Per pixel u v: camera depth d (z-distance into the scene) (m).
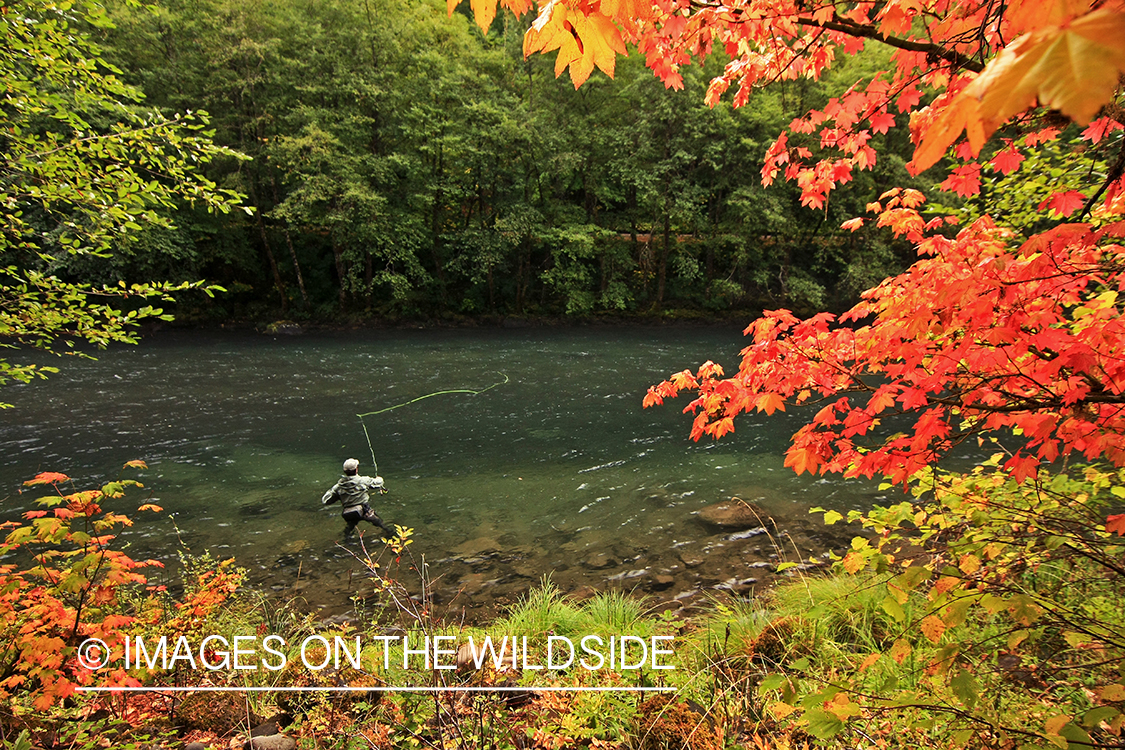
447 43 30.00
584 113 30.33
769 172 3.77
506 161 28.88
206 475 10.37
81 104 4.55
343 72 26.16
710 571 6.62
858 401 14.20
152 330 25.45
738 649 4.15
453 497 9.37
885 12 2.41
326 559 7.21
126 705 3.55
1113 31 0.54
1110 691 1.88
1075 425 2.29
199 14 24.66
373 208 26.11
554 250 30.28
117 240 4.89
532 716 3.39
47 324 4.53
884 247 27.92
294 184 27.09
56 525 3.28
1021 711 2.60
